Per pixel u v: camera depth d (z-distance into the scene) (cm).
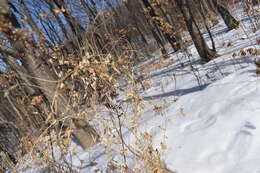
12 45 272
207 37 882
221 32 835
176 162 225
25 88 302
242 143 211
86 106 209
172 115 325
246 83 309
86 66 191
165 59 802
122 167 212
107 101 218
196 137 246
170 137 269
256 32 575
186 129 271
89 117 212
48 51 245
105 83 208
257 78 312
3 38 244
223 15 791
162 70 702
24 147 263
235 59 455
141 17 1402
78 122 328
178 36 625
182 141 250
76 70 189
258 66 338
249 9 556
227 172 193
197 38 557
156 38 1095
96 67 196
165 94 459
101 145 321
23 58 274
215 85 354
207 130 248
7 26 137
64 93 266
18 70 290
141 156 213
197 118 284
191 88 422
